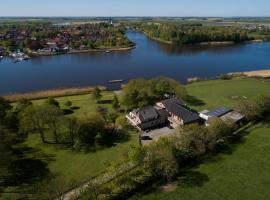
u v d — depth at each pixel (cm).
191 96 13250
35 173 7094
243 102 10262
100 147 8394
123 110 11306
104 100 12669
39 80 16900
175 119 9938
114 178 6762
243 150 8194
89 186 6169
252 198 6262
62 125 8781
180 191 6450
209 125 8744
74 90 14162
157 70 19438
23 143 8644
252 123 9931
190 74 18412
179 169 7269
